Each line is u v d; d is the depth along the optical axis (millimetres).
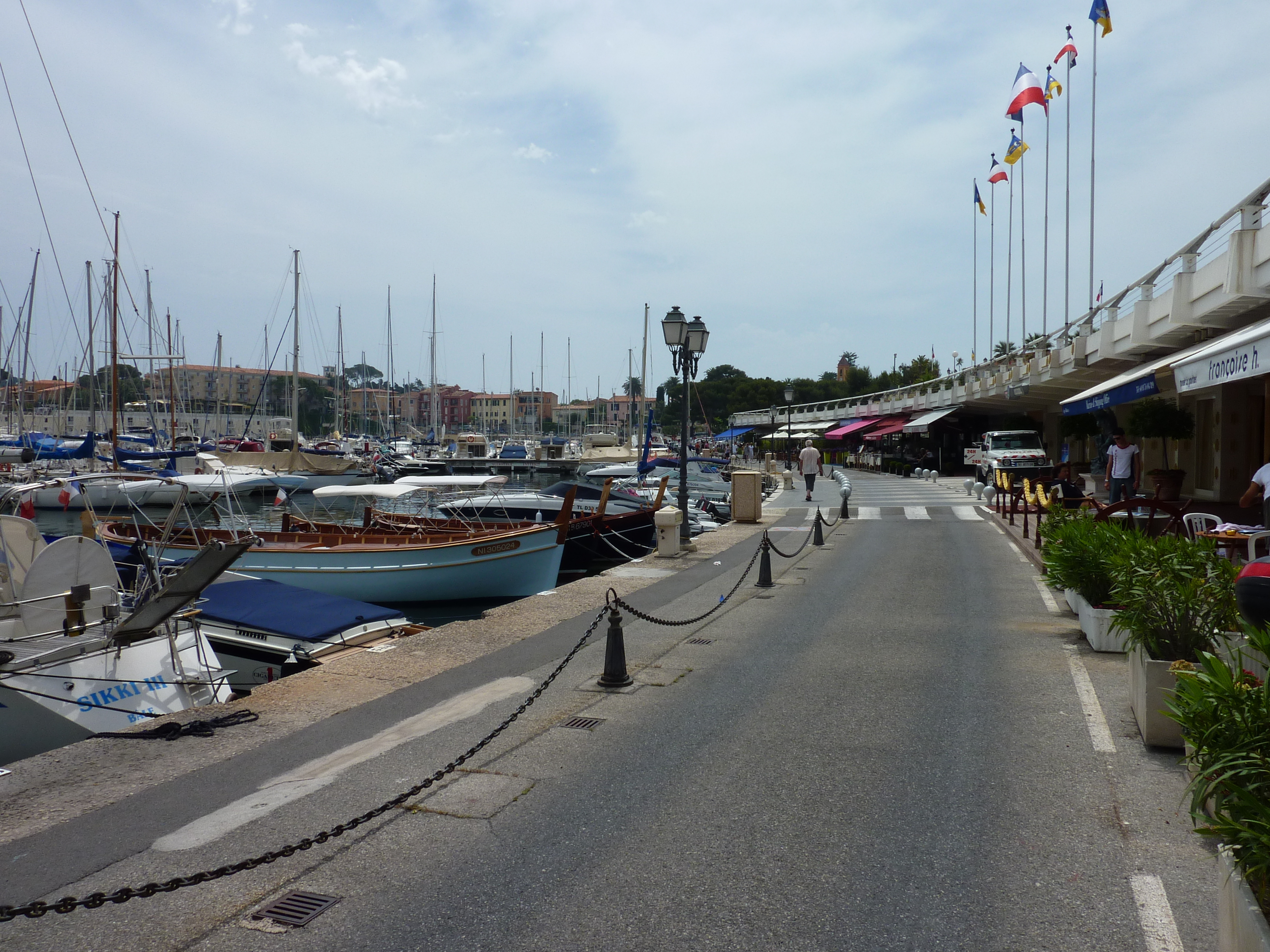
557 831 5199
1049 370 29516
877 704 7633
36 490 12500
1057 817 5191
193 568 9281
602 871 4691
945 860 4703
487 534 22219
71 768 6469
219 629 12828
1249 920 2793
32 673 9234
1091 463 33719
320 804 5711
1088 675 8312
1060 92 35906
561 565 26969
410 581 20016
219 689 10648
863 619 11555
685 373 20016
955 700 7688
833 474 51844
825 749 6496
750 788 5785
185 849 5086
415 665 9516
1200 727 3713
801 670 8930
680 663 9422
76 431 69500
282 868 4805
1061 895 4297
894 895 4352
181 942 4082
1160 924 4008
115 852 5062
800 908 4250
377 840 5137
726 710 7574
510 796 5750
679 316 19562
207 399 85750
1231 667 5258
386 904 4402
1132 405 28125
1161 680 6250
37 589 10688
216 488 20156
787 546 20422
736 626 11344
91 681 9531
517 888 4520
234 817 5535
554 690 8359
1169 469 19281
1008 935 3965
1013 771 5938
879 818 5266
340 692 8453
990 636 10305
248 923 4242
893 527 24016
